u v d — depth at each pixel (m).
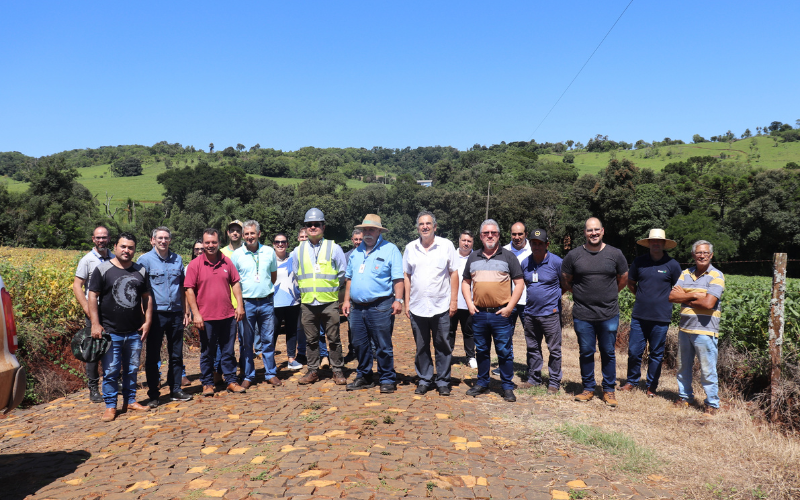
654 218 56.16
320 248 6.29
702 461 3.82
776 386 4.75
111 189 144.50
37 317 6.96
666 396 5.80
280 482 3.35
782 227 52.09
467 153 164.62
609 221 60.69
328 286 6.27
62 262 11.23
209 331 5.96
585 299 5.53
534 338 6.22
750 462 3.80
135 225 79.50
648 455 3.87
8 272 7.30
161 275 5.68
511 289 5.82
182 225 90.31
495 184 87.62
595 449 4.06
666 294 5.76
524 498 3.19
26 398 5.99
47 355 6.73
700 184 64.56
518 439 4.29
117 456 4.01
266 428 4.60
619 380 6.71
